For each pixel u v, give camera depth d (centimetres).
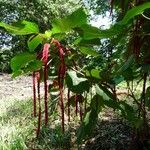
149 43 275
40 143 462
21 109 622
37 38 188
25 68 198
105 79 237
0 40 2177
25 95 866
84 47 209
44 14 2398
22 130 493
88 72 231
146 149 385
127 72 251
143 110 308
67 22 177
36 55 194
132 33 254
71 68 228
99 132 467
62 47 206
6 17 2436
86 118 252
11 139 464
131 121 265
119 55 301
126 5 272
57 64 218
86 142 446
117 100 262
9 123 541
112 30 182
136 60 269
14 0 2422
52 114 538
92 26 181
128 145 433
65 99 564
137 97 591
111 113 542
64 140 459
